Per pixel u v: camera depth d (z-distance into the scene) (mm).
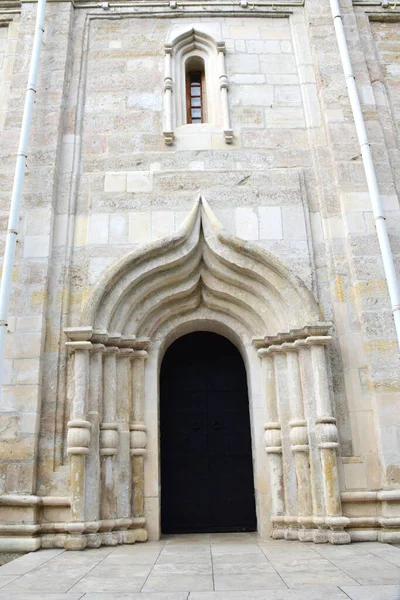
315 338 8461
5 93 10805
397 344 8734
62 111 10359
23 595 4828
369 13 11594
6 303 8555
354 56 10914
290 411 8609
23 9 11281
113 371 8641
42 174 9773
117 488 8211
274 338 8906
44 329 8867
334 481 7934
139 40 11211
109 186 9812
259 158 10219
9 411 8336
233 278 9195
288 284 8953
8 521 7785
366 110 10453
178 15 11430
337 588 4863
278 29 11430
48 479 8164
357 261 9219
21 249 9266
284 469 8383
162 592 4867
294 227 9594
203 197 9672
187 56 11359
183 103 10914
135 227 9539
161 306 9359
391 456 8148
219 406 10266
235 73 10922
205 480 9898
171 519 9680
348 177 9805
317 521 7812
